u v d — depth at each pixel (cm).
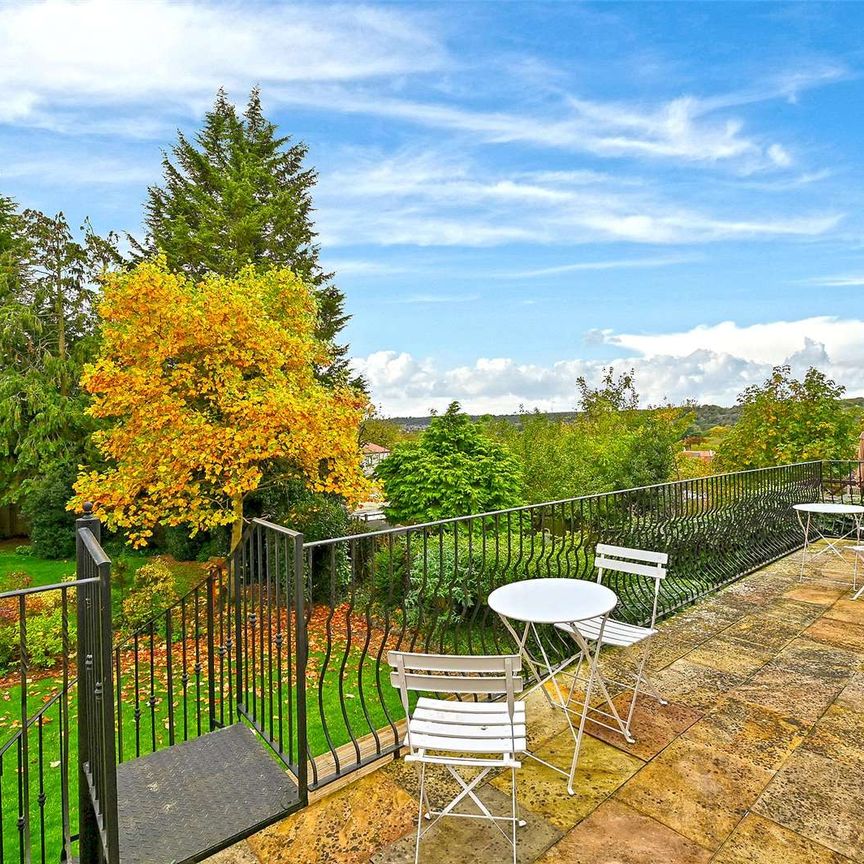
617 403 1781
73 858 251
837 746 270
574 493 1080
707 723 293
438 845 211
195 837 215
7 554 1431
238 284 970
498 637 387
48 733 554
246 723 328
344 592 992
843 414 1039
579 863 199
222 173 1532
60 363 1534
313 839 217
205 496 908
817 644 396
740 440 1112
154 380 825
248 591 339
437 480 1057
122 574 976
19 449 1445
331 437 889
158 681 671
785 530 680
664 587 484
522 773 253
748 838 210
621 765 257
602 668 362
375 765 264
